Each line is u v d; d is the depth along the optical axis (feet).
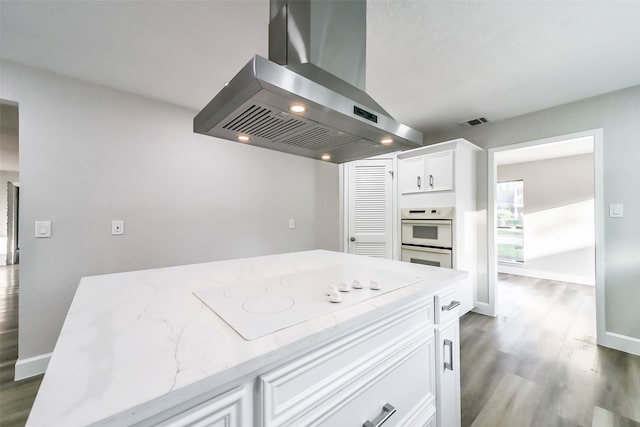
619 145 7.39
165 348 1.93
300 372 2.14
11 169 20.20
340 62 3.85
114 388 1.48
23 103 6.11
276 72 2.55
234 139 4.16
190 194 8.50
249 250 9.75
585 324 9.09
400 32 5.14
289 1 3.73
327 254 6.41
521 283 14.64
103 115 7.07
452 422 4.09
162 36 5.25
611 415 4.95
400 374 3.12
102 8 4.52
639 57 5.93
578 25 4.95
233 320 2.40
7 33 5.09
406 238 10.37
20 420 4.89
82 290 3.40
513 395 5.53
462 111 8.85
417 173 10.16
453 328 4.13
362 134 3.91
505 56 5.91
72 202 6.64
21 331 6.10
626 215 7.27
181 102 8.07
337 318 2.45
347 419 2.48
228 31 5.13
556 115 8.51
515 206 17.28
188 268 4.70
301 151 4.88
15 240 20.72
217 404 1.71
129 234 7.43
